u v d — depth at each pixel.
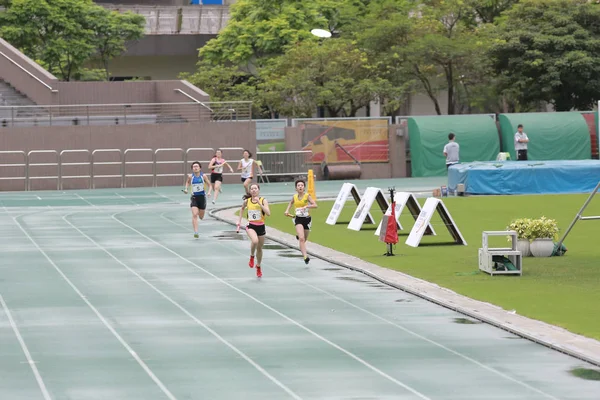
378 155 91.25
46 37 107.75
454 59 100.06
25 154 81.81
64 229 51.69
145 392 19.88
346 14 111.00
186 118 90.12
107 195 74.81
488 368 21.69
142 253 42.28
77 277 35.78
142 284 34.09
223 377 21.06
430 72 102.12
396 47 100.56
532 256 39.44
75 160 83.00
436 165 90.88
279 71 101.25
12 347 24.22
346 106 102.50
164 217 57.81
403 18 102.88
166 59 130.88
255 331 26.03
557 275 34.75
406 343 24.36
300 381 20.67
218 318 27.88
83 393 19.83
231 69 106.88
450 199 67.88
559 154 91.12
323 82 99.81
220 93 105.38
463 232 48.66
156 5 130.88
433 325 26.59
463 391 19.77
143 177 84.31
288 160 88.00
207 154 85.62
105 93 91.12
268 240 46.88
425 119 91.25
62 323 27.30
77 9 107.00
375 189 50.47
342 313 28.50
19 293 32.34
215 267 38.06
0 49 90.94
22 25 105.25
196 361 22.59
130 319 27.83
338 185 82.62
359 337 25.12
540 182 71.12
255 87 105.12
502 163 74.12
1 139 81.81
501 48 99.69
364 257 40.06
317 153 89.88
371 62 102.75
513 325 25.92
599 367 21.66
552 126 91.12
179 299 31.08
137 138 84.38
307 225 38.94
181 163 85.00
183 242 46.00
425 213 43.78
